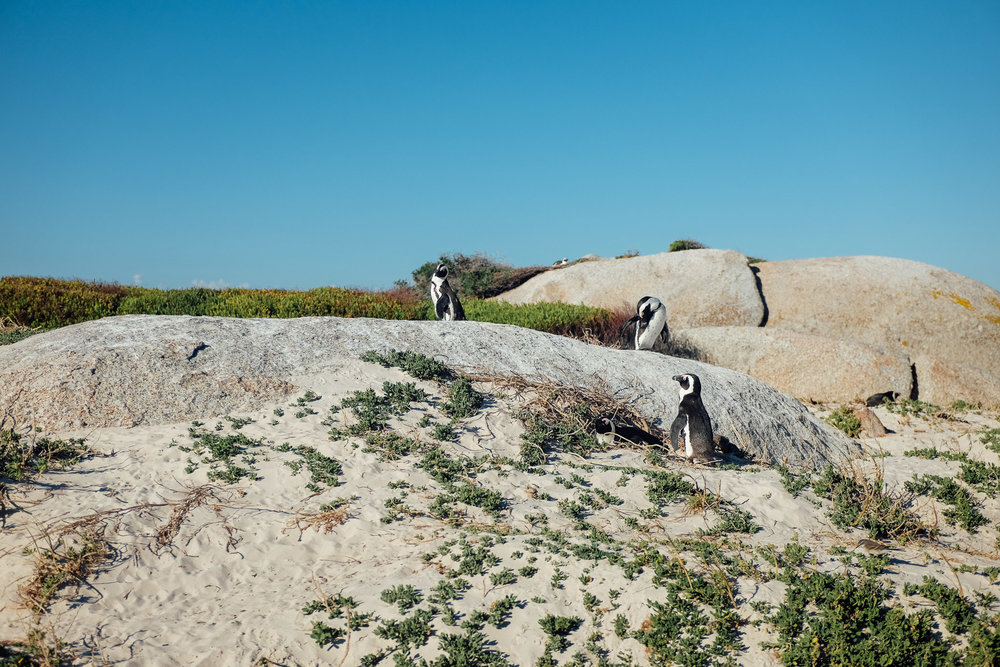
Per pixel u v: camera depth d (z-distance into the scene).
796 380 14.63
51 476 6.23
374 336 9.96
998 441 9.78
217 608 4.97
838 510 6.60
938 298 18.78
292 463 6.87
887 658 4.33
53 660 4.29
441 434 7.82
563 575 5.29
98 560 5.24
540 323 15.37
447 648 4.51
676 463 8.10
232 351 8.89
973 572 5.48
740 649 4.55
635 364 10.78
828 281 19.91
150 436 7.21
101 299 15.67
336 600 5.05
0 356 8.31
